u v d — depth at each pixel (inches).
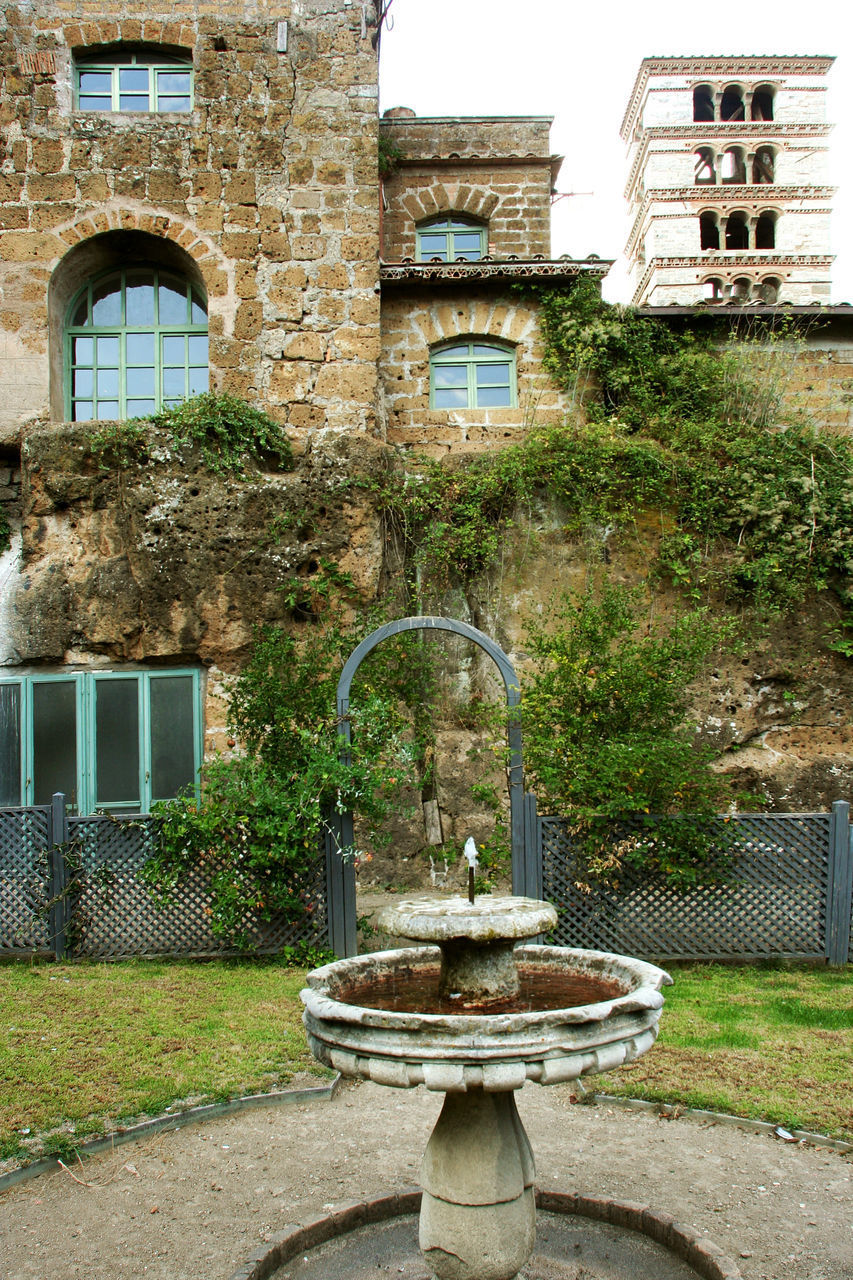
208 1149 177.9
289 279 459.2
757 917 298.7
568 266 498.0
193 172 459.5
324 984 144.3
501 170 618.8
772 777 426.0
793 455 461.7
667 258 1497.3
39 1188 163.5
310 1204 156.9
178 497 421.7
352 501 430.0
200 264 455.5
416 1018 115.6
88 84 474.0
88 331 478.0
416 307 512.7
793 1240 144.6
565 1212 156.0
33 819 311.4
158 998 262.4
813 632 440.5
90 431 429.7
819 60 1556.3
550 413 505.4
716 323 515.5
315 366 456.8
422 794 421.7
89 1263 140.1
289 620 422.6
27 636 423.5
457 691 439.8
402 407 506.0
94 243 461.7
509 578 448.1
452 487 446.9
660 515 452.8
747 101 1576.0
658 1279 136.8
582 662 325.1
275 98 466.9
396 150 609.6
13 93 458.9
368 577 429.1
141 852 311.1
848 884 297.3
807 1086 199.8
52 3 463.5
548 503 455.8
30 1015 246.8
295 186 462.9
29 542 430.9
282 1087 202.8
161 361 479.5
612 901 299.3
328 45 470.9
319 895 309.7
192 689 429.7
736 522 446.3
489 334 512.4
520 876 300.7
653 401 486.3
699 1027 237.5
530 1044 113.7
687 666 335.9
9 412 445.7
